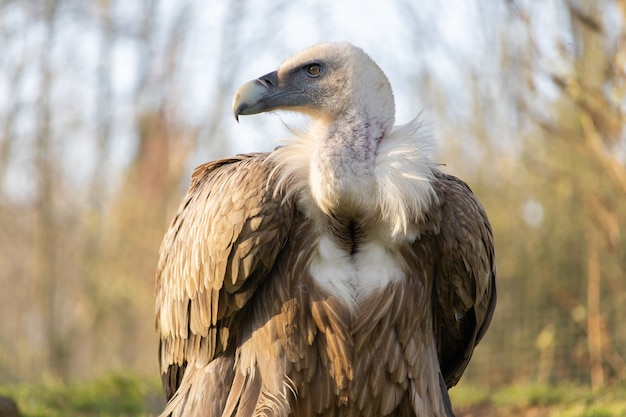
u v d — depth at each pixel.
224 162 8.38
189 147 26.88
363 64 7.41
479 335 8.30
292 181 7.37
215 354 7.79
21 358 23.05
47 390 14.14
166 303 8.39
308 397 7.49
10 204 25.03
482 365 17.12
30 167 25.09
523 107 14.84
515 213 17.61
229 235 7.38
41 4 25.88
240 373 7.57
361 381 7.42
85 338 24.77
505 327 17.16
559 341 16.50
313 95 7.52
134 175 26.73
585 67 12.90
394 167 7.15
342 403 7.49
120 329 24.98
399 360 7.45
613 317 15.95
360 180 7.15
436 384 7.64
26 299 24.73
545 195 17.23
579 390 13.90
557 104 15.86
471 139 18.66
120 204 25.88
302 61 7.60
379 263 7.41
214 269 7.51
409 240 7.37
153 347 24.81
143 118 27.39
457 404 13.81
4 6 25.48
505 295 17.27
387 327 7.38
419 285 7.49
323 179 7.14
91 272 24.86
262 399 7.38
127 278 24.67
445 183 7.76
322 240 7.38
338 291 7.33
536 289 17.03
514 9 13.30
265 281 7.55
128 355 24.88
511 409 13.28
